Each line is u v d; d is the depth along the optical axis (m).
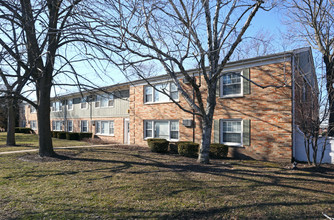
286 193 5.38
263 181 6.46
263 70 10.54
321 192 5.52
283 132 9.86
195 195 5.15
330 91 8.32
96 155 10.86
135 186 5.78
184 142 12.25
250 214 4.18
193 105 8.87
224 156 10.84
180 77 13.60
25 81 6.30
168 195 5.14
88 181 6.23
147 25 7.97
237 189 5.63
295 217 4.07
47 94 9.99
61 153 10.91
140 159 10.05
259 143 10.47
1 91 7.75
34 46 6.79
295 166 8.38
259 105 10.57
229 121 11.66
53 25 8.13
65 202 4.69
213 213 4.21
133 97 16.78
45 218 3.95
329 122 8.89
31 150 12.55
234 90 11.50
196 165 8.75
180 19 7.54
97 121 21.53
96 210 4.29
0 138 22.53
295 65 10.41
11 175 6.84
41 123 9.91
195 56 7.86
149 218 3.97
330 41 12.20
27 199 4.86
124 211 4.26
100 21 6.06
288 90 9.80
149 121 15.67
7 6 5.72
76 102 24.17
